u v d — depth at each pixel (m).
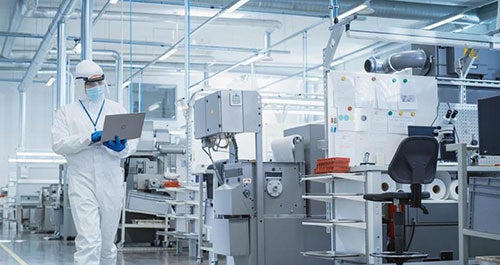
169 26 10.96
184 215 6.82
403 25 10.28
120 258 6.52
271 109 10.48
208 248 5.45
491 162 4.65
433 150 3.54
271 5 8.55
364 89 5.06
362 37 4.63
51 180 12.68
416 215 4.62
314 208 4.83
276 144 5.08
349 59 12.57
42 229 11.86
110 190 3.56
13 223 13.27
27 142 14.48
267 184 4.73
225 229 4.71
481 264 3.30
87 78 3.61
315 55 13.23
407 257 3.58
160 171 8.55
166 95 14.87
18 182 12.52
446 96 5.35
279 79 13.49
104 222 3.61
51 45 10.59
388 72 5.34
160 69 13.55
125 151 3.61
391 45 11.30
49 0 9.23
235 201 4.65
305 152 4.95
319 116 13.20
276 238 4.71
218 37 11.77
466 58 5.20
